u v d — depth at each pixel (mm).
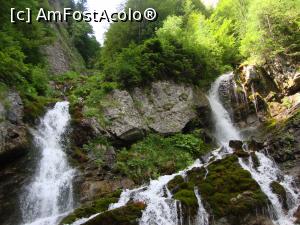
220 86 21781
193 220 10391
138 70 17891
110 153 14094
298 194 12070
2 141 11484
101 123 15000
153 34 28625
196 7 35219
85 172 12875
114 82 17312
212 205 10750
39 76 17297
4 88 13102
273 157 14125
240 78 21844
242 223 10438
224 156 13516
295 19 21375
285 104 19078
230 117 20719
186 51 20562
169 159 14820
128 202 10852
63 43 33750
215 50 23547
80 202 11969
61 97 17812
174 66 19156
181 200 10469
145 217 9945
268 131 17641
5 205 11102
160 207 10320
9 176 11578
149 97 17531
